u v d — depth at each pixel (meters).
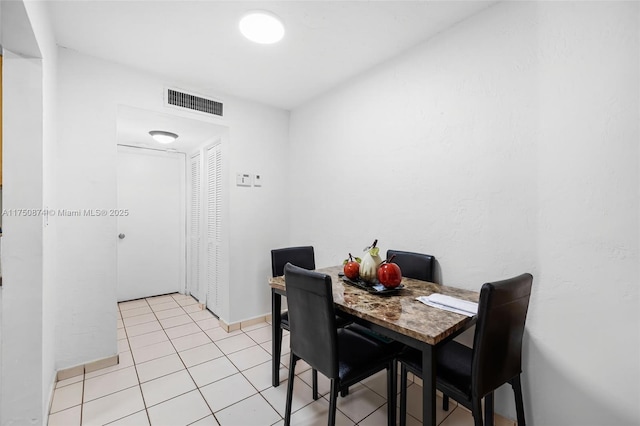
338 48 2.15
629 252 1.28
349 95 2.64
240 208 3.02
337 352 1.35
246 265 3.06
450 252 1.93
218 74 2.53
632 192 1.27
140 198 3.98
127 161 3.88
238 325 2.98
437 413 1.78
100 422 1.67
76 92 2.14
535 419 1.55
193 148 3.92
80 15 1.77
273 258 2.44
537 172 1.54
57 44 2.06
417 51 2.11
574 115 1.42
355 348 1.55
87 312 2.16
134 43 2.07
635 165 1.26
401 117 2.21
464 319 1.27
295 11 1.76
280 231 3.32
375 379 2.14
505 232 1.66
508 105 1.65
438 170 1.99
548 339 1.51
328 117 2.87
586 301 1.39
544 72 1.52
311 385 2.05
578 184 1.41
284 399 1.89
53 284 1.93
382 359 1.51
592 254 1.37
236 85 2.74
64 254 2.08
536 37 1.55
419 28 1.93
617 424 1.32
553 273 1.49
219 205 3.25
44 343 1.58
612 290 1.32
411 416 1.76
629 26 1.28
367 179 2.49
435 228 2.01
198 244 3.89
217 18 1.82
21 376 1.46
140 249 3.98
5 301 1.43
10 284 1.43
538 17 1.54
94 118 2.21
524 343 1.59
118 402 1.84
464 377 1.28
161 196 4.14
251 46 2.12
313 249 2.75
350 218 2.65
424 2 1.69
